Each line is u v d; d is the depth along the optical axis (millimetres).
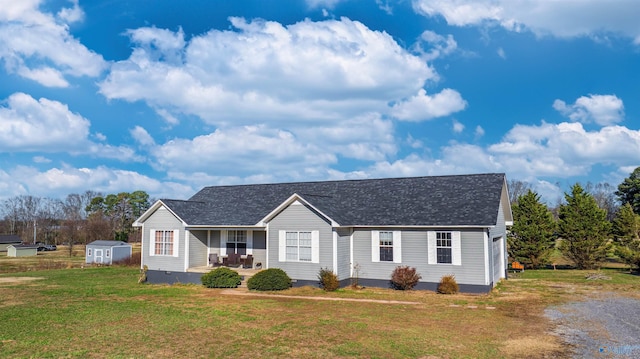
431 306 18844
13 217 116562
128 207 106062
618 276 28250
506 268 28422
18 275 34125
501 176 25859
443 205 24234
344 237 24375
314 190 30016
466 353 11984
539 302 19484
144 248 28453
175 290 24219
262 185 32656
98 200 106625
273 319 16422
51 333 14539
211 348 12656
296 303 19750
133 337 13953
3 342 13492
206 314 17422
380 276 24094
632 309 17703
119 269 40031
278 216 24922
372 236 24406
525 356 11664
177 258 27359
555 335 13766
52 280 30234
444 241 22875
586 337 13477
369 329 14766
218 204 30312
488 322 15719
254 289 23469
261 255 27625
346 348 12523
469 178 26562
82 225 85000
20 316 17297
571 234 33219
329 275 23016
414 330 14594
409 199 25859
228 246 28516
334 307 18766
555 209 79938
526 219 34188
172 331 14680
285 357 11781
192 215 28047
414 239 23484
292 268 24391
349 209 26203
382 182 28938
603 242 32906
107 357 11930
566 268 34719
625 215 33781
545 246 33438
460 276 22359
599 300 19812
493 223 21500
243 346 12820
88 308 18891
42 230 104188
